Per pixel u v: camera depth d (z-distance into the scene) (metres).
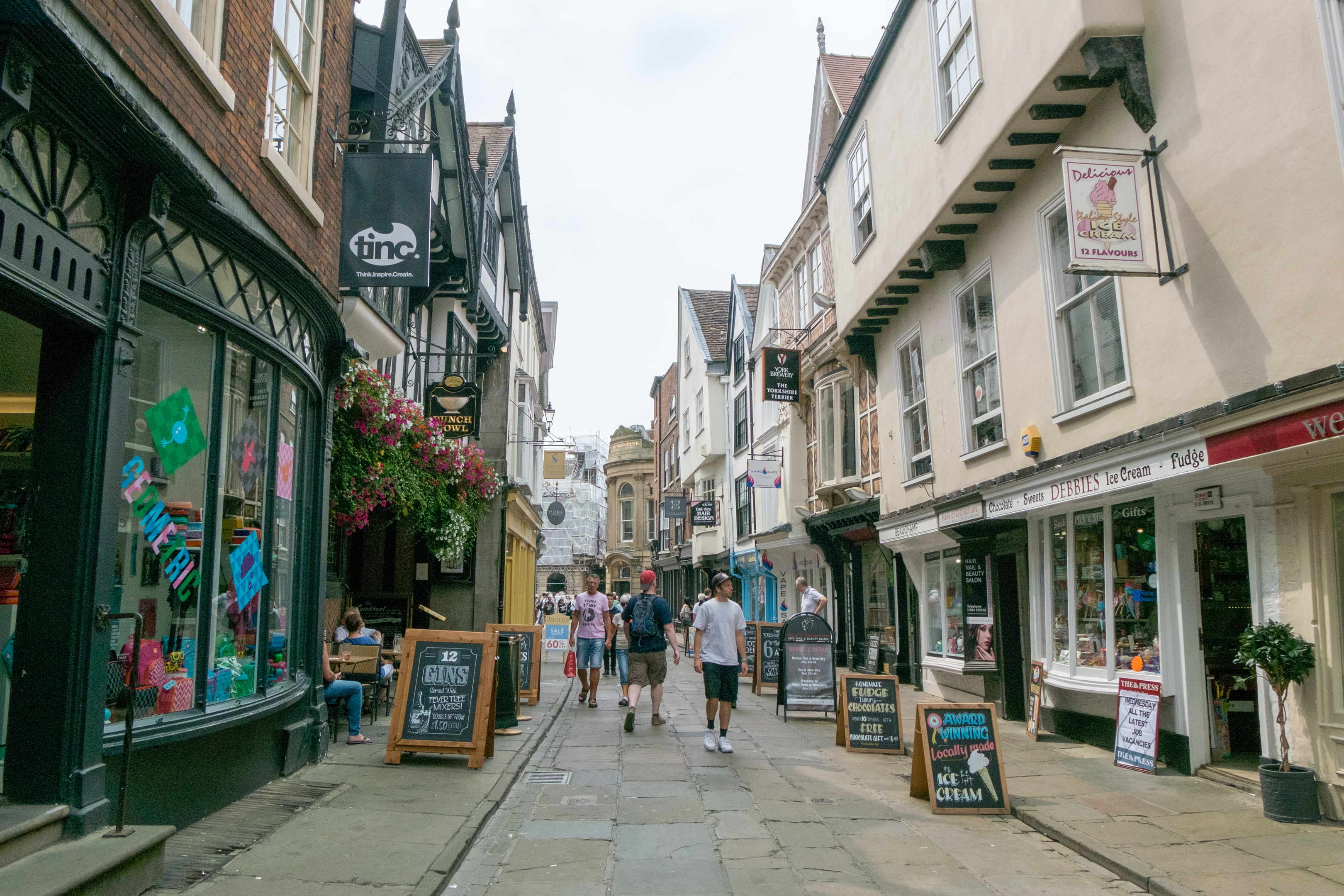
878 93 12.88
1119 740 8.15
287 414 7.44
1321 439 5.41
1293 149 5.88
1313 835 5.75
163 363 5.61
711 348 32.19
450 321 17.48
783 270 22.58
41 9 3.74
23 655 4.49
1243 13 6.31
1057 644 9.80
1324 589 6.23
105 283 4.79
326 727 8.10
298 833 5.51
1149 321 7.43
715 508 30.62
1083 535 9.32
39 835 4.13
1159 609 8.01
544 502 53.88
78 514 4.59
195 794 5.62
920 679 15.09
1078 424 8.61
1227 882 4.86
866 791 7.39
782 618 24.88
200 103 5.68
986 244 10.69
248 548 6.59
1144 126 7.37
